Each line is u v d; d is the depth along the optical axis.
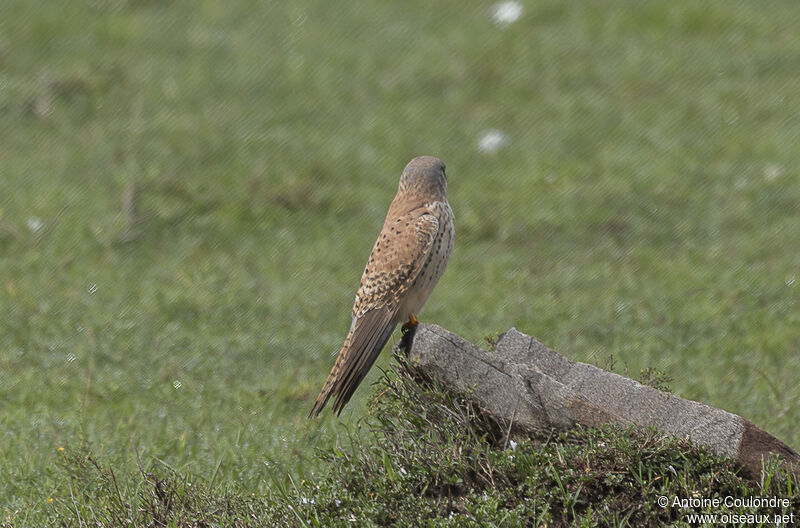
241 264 14.90
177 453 9.62
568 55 23.33
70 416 10.50
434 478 7.62
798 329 12.43
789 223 15.91
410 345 8.23
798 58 22.64
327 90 22.03
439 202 9.05
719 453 7.31
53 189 17.22
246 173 18.11
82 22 25.14
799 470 7.20
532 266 14.88
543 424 7.79
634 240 15.70
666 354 11.73
